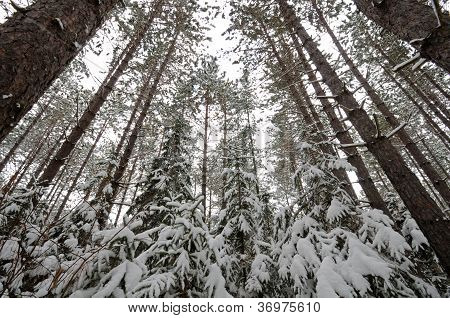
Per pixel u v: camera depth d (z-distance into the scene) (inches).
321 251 134.3
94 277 111.0
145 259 117.6
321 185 173.0
